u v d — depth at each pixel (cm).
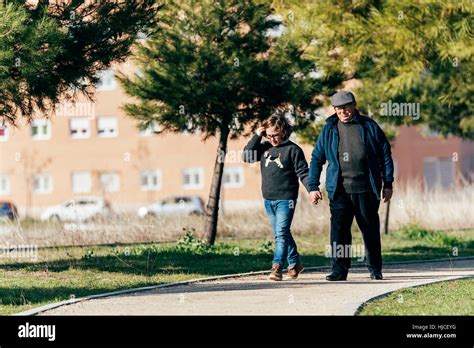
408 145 7369
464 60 2192
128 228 2409
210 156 6794
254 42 1962
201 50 1912
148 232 2417
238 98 1953
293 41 1967
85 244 2284
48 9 1515
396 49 2027
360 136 1455
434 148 7381
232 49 1941
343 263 1457
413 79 2164
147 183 6806
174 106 1961
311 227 2636
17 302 1281
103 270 1655
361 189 1451
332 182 1457
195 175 6812
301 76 2011
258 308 1142
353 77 2186
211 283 1451
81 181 6838
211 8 1933
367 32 2017
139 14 1579
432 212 2841
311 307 1141
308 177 1473
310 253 2019
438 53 2039
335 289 1330
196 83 1930
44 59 1424
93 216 2456
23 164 6862
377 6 2048
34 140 6875
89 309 1168
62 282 1495
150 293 1328
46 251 2033
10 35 1399
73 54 1536
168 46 1947
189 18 1942
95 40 1546
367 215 1459
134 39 1587
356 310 1098
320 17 2012
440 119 3042
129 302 1227
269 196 1483
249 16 1950
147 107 2011
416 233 2555
